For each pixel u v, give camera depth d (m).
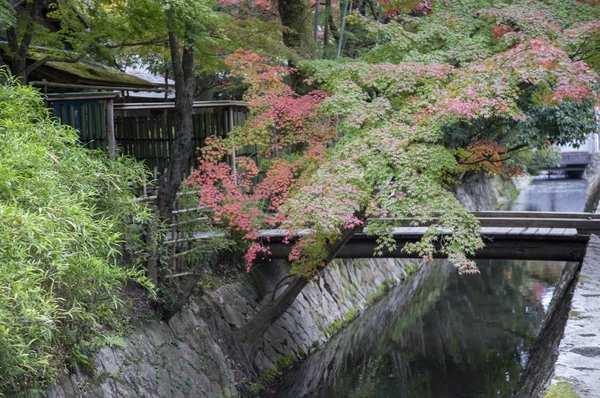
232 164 10.70
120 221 7.10
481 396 9.41
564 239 9.91
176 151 8.28
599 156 40.84
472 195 26.45
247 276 11.33
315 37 15.55
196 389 8.26
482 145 10.52
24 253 4.39
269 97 9.02
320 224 7.44
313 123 9.37
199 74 14.04
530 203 31.06
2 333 4.14
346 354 11.72
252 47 10.42
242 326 10.10
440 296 16.17
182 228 9.00
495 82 7.66
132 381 7.32
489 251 10.21
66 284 5.45
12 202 4.71
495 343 11.95
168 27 8.12
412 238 10.15
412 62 8.83
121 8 8.43
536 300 15.25
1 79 7.50
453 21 9.51
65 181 5.72
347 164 7.80
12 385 5.56
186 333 8.87
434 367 10.83
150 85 13.14
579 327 5.80
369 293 15.65
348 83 8.70
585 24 8.27
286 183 8.85
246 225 8.72
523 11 9.02
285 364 10.63
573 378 4.62
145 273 8.38
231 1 13.89
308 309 12.36
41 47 10.34
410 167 7.67
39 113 6.32
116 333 7.58
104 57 10.16
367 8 18.08
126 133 11.41
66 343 6.66
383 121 8.46
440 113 7.54
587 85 7.74
